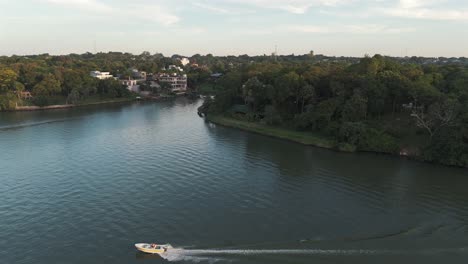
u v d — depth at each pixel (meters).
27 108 191.12
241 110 164.38
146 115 175.50
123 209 64.88
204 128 142.88
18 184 76.44
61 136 122.62
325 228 58.16
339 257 48.72
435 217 62.50
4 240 54.41
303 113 134.12
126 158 95.62
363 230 57.34
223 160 95.88
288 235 55.66
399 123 118.62
